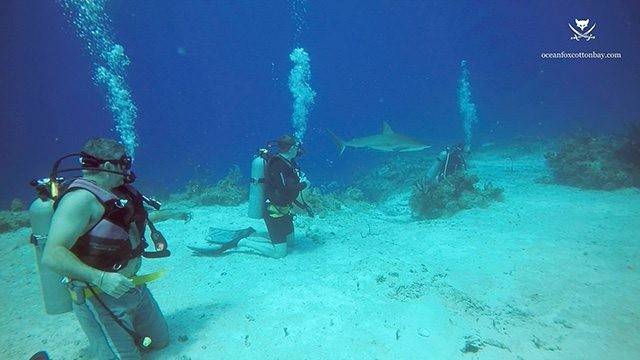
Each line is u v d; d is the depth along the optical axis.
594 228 5.94
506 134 25.70
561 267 4.57
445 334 3.39
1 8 52.00
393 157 21.39
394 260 5.20
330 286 4.48
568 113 32.66
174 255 5.94
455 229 6.48
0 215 8.78
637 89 42.88
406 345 3.24
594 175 8.90
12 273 5.70
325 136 54.38
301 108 37.78
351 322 3.66
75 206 2.27
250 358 3.16
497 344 3.15
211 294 4.47
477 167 13.74
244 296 4.35
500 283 4.31
